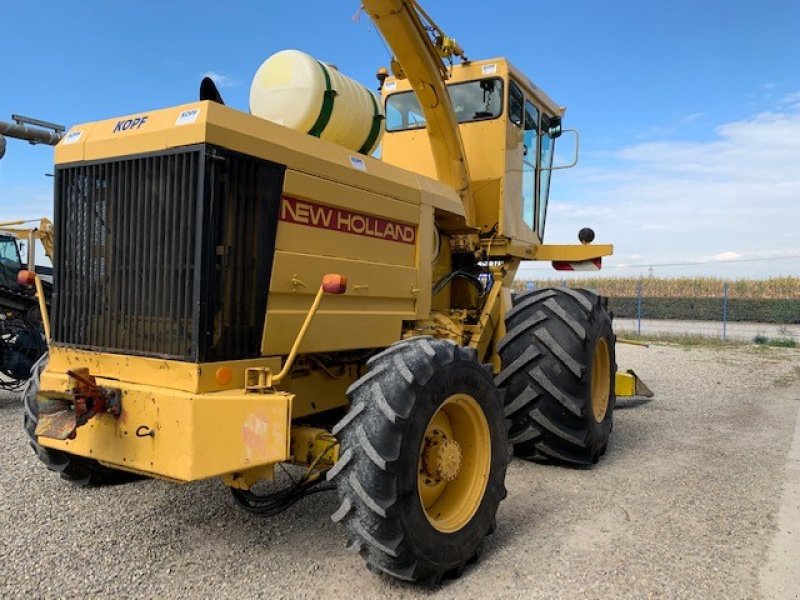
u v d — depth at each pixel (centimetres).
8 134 914
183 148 267
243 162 276
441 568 286
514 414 457
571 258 604
